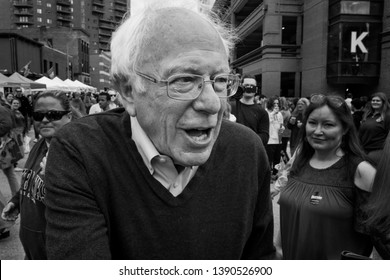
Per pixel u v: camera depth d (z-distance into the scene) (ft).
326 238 6.86
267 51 89.61
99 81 277.23
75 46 228.63
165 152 3.19
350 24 69.36
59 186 3.21
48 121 7.45
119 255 3.43
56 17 361.51
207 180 3.51
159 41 2.99
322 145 7.36
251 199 3.83
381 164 5.35
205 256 3.46
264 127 16.21
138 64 3.09
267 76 90.48
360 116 23.75
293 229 7.29
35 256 6.69
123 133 3.43
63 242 3.05
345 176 7.00
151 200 3.31
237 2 118.21
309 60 83.20
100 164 3.30
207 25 3.10
